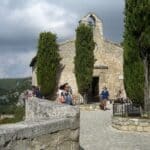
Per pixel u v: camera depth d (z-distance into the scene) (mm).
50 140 9406
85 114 29016
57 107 11508
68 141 10289
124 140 16969
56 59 40031
